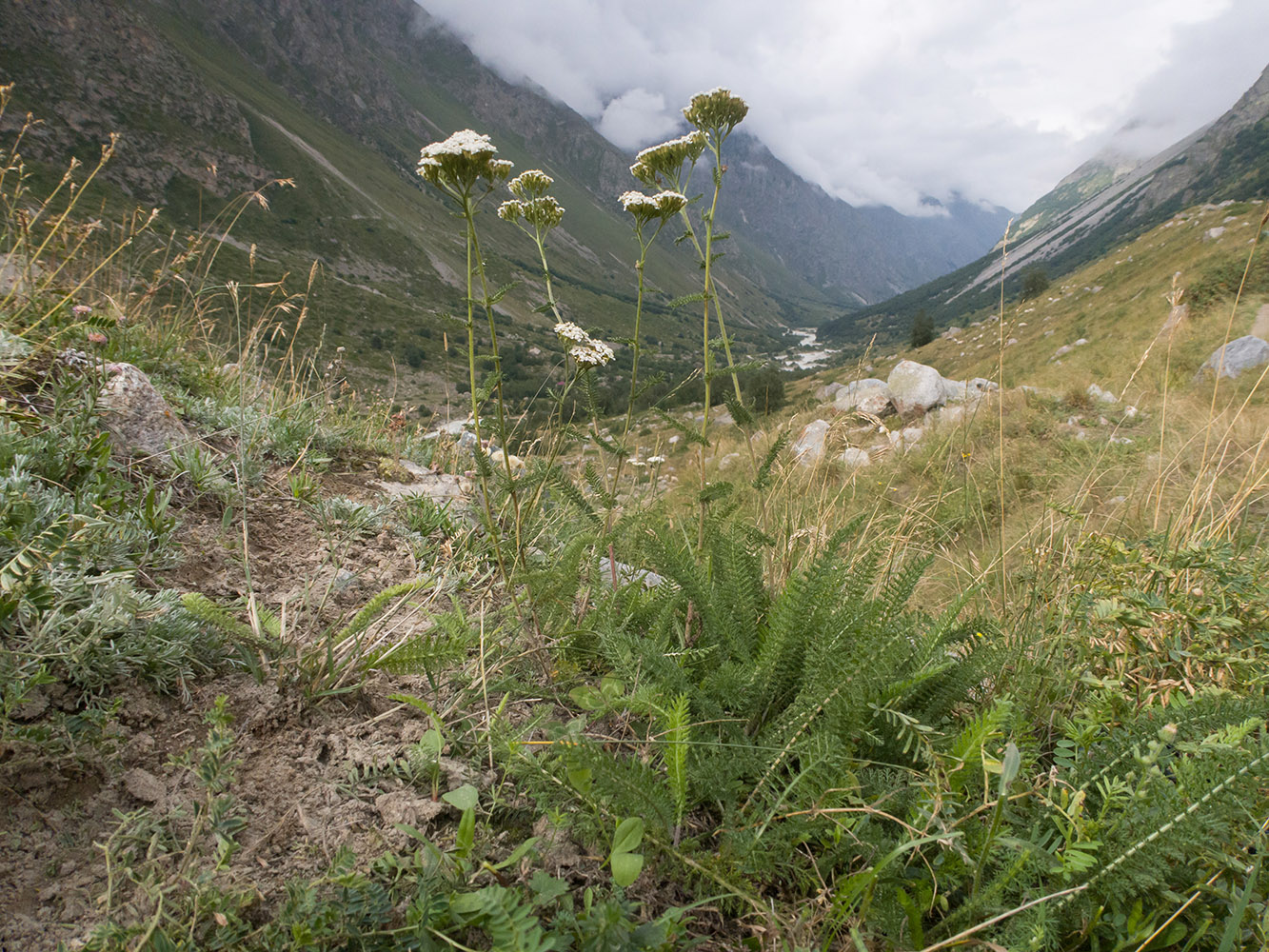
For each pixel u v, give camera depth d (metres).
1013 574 2.59
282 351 3.58
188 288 3.55
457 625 1.65
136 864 1.06
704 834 1.26
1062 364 14.84
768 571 2.44
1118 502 4.34
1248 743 1.20
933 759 1.23
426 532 2.56
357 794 1.30
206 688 1.45
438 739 1.35
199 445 2.45
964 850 1.10
